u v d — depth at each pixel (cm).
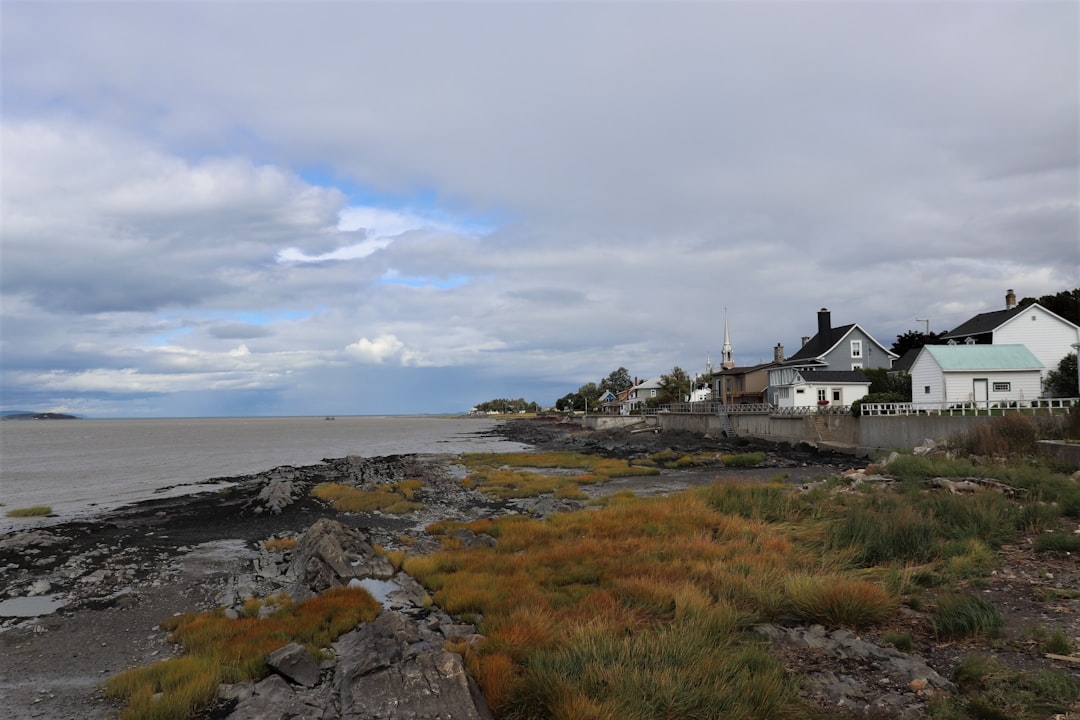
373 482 3981
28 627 1362
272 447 8769
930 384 4584
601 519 2191
